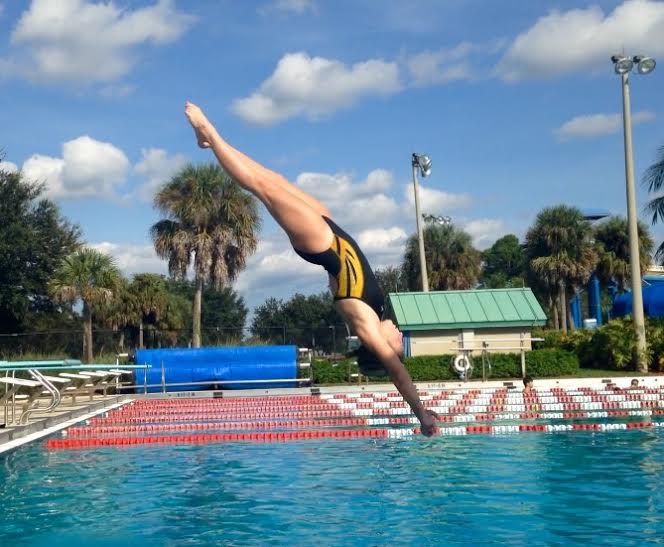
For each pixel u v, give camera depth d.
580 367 27.56
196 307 34.09
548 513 8.08
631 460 11.16
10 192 38.91
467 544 6.99
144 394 24.38
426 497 8.99
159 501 9.12
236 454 12.62
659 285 40.75
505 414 17.62
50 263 39.12
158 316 42.91
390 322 5.06
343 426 16.33
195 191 33.69
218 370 25.38
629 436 13.76
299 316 61.81
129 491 9.73
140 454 12.77
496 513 8.13
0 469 11.39
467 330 26.75
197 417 18.38
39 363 13.61
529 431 14.73
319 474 10.66
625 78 26.59
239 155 5.14
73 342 32.44
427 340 26.95
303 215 4.98
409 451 12.51
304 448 13.13
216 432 15.47
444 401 19.59
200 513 8.49
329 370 26.17
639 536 7.11
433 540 7.16
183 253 34.06
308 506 8.72
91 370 21.45
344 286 4.93
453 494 9.12
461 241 47.06
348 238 5.12
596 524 7.58
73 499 9.27
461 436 14.23
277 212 5.03
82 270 31.62
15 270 37.78
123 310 40.94
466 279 46.72
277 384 26.08
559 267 43.12
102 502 9.10
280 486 9.89
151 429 15.98
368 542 7.15
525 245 46.19
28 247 37.94
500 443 13.19
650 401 19.06
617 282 46.44
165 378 25.17
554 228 43.56
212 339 35.12
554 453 11.96
